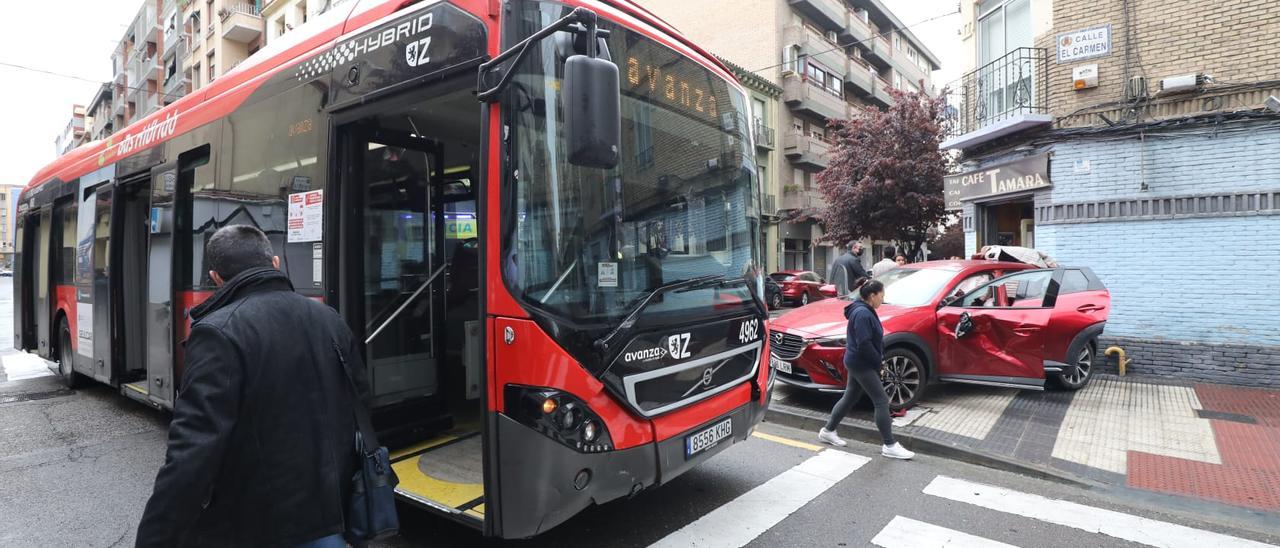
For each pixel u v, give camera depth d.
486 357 2.96
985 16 10.54
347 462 2.14
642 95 3.49
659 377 3.29
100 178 6.69
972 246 10.97
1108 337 8.56
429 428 4.45
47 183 8.23
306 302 2.19
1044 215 9.13
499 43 3.01
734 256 4.09
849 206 18.77
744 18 28.64
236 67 5.02
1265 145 7.46
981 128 10.03
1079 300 7.27
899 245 21.36
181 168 5.26
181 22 37.94
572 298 2.99
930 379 6.71
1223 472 4.84
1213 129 7.76
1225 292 7.76
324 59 3.94
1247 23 7.58
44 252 8.22
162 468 1.80
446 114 4.16
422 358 4.42
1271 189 7.43
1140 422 6.14
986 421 6.19
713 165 4.00
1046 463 5.02
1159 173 8.15
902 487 4.64
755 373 4.08
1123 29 8.42
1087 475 4.80
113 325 6.30
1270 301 7.49
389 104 3.51
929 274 7.45
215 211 4.79
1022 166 9.42
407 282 4.28
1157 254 8.20
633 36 3.47
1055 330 6.95
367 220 4.00
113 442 5.64
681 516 4.07
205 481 1.79
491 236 2.93
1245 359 7.63
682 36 3.94
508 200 2.91
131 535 3.82
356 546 2.19
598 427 2.98
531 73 3.04
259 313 2.01
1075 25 8.78
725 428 3.76
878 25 36.50
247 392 1.91
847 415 6.39
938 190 17.84
